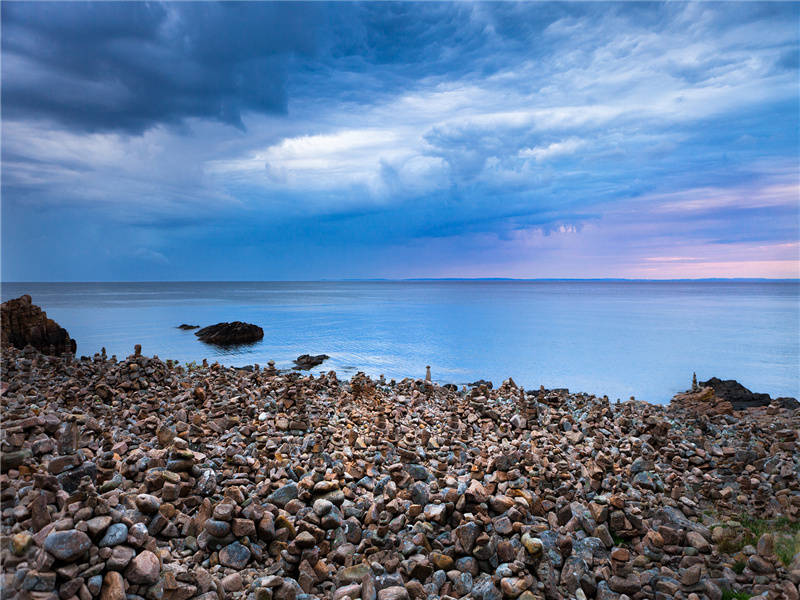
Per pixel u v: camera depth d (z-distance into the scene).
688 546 9.80
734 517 11.32
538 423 18.02
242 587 7.26
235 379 21.36
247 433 14.05
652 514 11.23
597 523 10.05
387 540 8.68
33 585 5.61
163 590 6.42
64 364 20.75
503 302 176.12
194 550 7.85
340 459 12.30
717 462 14.38
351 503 9.52
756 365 52.09
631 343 67.31
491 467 11.59
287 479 10.16
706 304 167.00
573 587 8.24
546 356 55.56
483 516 8.74
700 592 8.52
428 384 24.12
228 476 10.27
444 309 135.38
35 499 6.69
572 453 14.80
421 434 14.66
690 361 53.56
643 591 8.53
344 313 118.50
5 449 8.27
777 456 14.81
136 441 12.14
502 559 8.32
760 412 23.94
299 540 7.90
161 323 84.75
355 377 23.42
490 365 49.84
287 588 7.21
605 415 20.11
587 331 81.19
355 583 7.63
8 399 13.67
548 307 146.88
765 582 8.69
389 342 65.69
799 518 11.05
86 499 6.55
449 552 8.33
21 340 32.66
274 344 62.28
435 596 7.54
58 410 13.78
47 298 175.00
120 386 17.89
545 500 10.90
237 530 7.88
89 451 10.45
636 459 14.19
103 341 60.22
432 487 10.45
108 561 6.15
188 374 22.00
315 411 17.20
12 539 6.01
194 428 12.85
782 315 117.69
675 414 22.06
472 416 18.02
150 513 7.92
